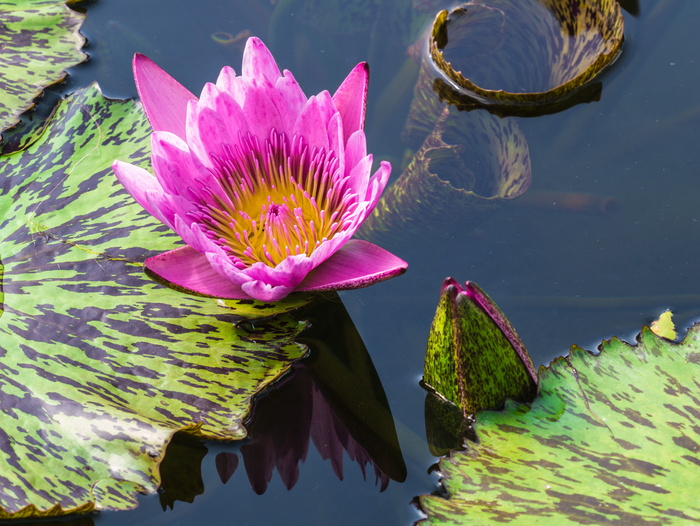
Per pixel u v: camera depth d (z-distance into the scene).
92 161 1.41
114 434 1.29
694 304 1.35
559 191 1.40
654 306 1.35
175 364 1.32
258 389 1.32
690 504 1.25
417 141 1.45
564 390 1.30
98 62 1.50
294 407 1.33
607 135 1.43
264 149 1.35
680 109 1.44
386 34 1.52
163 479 1.30
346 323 1.36
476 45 1.51
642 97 1.45
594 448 1.28
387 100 1.48
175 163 1.33
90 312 1.34
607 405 1.29
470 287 1.29
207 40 1.52
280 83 1.34
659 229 1.38
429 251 1.39
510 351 1.29
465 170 1.42
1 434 1.29
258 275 1.31
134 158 1.41
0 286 1.35
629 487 1.26
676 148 1.42
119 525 1.29
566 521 1.25
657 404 1.29
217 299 1.35
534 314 1.35
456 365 1.30
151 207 1.32
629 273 1.36
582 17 1.49
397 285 1.38
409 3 1.55
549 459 1.28
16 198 1.39
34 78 1.47
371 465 1.30
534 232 1.39
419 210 1.40
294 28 1.53
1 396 1.30
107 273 1.35
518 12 1.53
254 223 1.35
